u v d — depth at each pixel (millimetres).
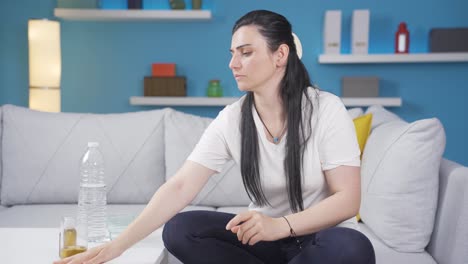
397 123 2143
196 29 4371
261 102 1552
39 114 2625
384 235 1858
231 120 1609
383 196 1880
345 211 1417
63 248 1405
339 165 1483
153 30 4383
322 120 1515
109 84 4422
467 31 4129
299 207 1559
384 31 4301
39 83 3926
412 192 1832
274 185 1572
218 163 1627
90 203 1682
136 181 2539
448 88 4301
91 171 2230
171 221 1562
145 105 4422
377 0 4281
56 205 2510
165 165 2588
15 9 4359
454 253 1652
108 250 1398
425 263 1757
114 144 2551
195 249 1532
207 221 1564
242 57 1488
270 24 1481
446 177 1803
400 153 1865
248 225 1338
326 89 4344
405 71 4309
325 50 4168
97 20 4367
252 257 1559
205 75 4395
